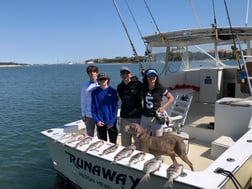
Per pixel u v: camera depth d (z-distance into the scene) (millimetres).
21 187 5566
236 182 3283
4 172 6262
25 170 6379
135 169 3311
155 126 4098
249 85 5008
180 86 7301
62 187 5109
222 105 4824
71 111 13461
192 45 6820
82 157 4039
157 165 3184
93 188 4133
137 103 4266
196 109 6715
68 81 34625
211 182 2977
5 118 11992
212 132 5176
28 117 12172
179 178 3051
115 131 4566
